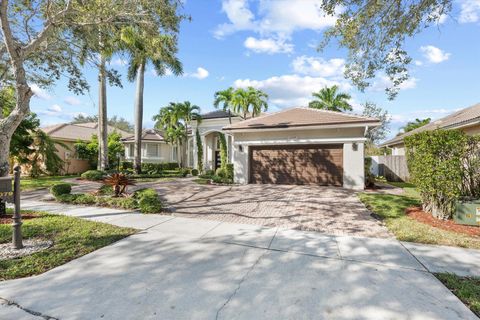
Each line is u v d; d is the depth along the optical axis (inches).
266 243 216.1
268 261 177.9
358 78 368.2
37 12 352.2
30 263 169.5
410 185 622.2
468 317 116.1
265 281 148.7
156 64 837.2
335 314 118.0
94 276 153.3
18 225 195.3
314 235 238.8
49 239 218.5
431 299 130.9
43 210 334.0
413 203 368.2
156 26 385.7
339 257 186.4
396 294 135.3
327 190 504.4
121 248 201.0
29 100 303.3
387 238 231.1
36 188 554.9
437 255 190.4
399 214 309.6
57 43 413.1
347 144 540.4
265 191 498.3
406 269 166.4
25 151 776.9
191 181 704.4
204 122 1137.4
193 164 1175.6
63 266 167.2
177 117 1091.3
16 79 290.5
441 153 278.4
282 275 156.6
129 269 163.2
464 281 148.8
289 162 593.6
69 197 386.9
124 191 436.5
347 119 552.7
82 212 324.2
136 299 128.6
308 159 578.9
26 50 297.0
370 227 266.8
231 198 429.7
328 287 142.3
